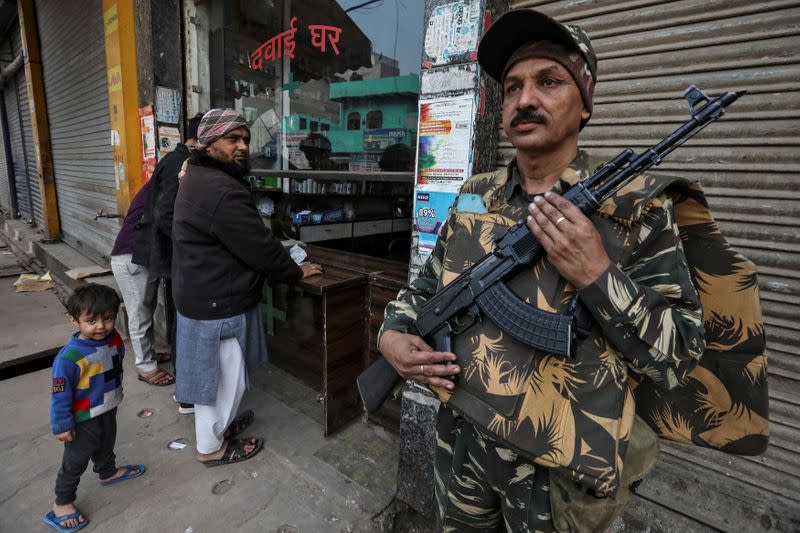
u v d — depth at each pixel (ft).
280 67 10.42
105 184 16.84
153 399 9.69
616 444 2.80
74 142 19.79
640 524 5.35
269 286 10.66
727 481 5.26
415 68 7.67
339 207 9.45
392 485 7.07
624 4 5.17
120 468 7.22
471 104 5.45
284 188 10.90
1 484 7.08
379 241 8.79
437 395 3.42
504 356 3.09
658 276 2.89
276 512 6.57
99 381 6.25
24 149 28.55
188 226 6.65
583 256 2.67
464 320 3.38
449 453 3.92
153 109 11.60
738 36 4.63
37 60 22.47
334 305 8.01
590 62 3.05
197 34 12.02
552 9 5.67
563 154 3.29
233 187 6.75
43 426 8.68
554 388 2.93
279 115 10.71
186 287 6.72
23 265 22.91
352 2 8.43
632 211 2.86
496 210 3.60
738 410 3.49
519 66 3.12
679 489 5.41
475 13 5.26
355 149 9.01
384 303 8.30
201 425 7.32
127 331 12.80
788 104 4.48
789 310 4.70
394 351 3.58
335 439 8.28
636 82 5.25
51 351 12.10
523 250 3.08
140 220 9.75
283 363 10.75
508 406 2.99
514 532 3.39
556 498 3.10
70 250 21.53
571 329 2.78
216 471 7.43
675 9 4.91
